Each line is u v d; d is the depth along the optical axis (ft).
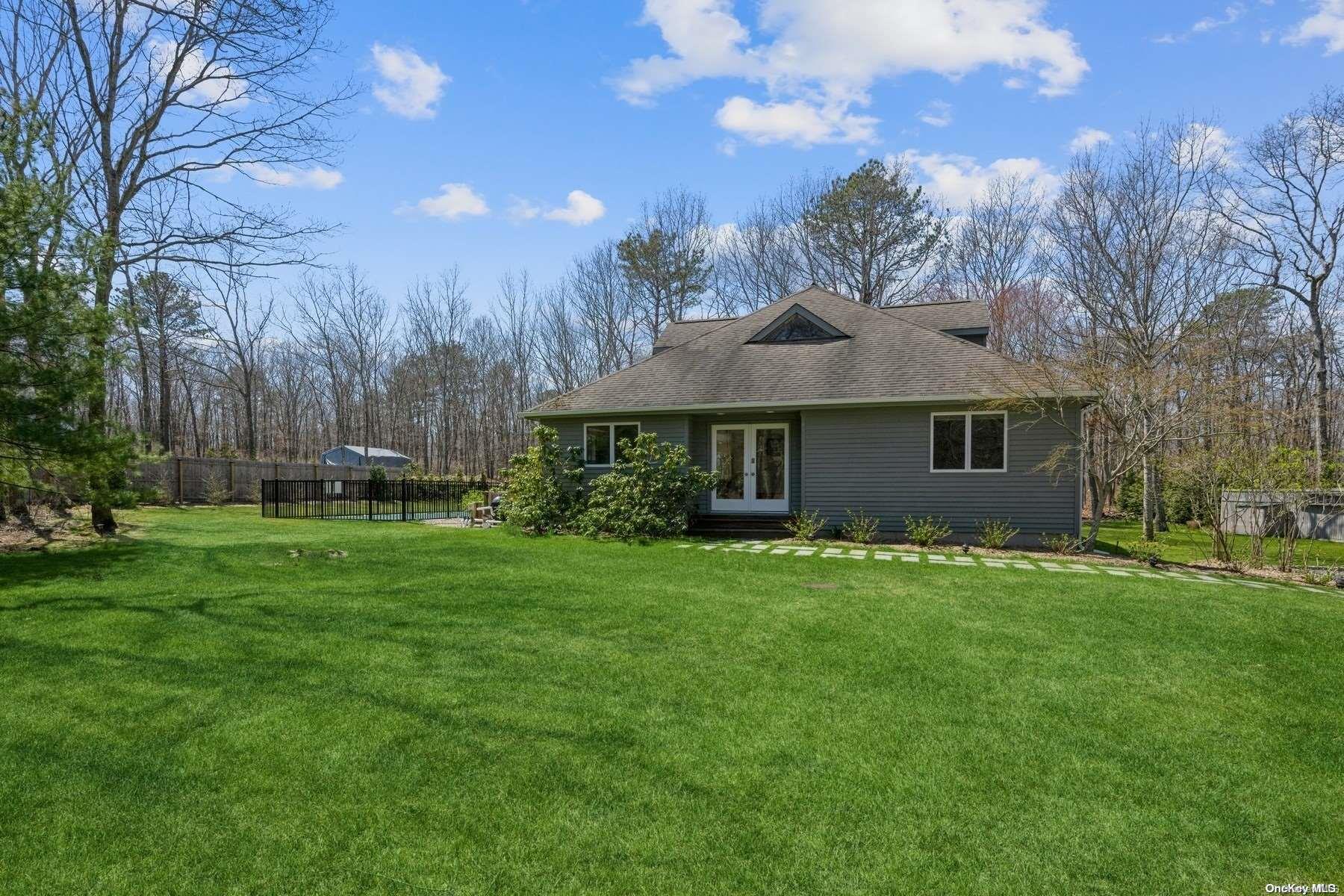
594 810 10.80
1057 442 42.73
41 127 29.50
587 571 31.14
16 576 28.30
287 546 38.27
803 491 47.91
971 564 34.22
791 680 16.78
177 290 93.76
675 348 59.16
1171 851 10.05
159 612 22.36
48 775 11.60
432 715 14.25
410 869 9.30
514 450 136.77
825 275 112.68
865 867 9.52
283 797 11.03
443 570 30.94
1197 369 42.78
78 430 28.76
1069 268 80.33
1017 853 9.89
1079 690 16.49
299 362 149.18
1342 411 66.28
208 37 50.16
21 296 27.76
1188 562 38.40
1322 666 18.62
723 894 8.91
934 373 46.29
